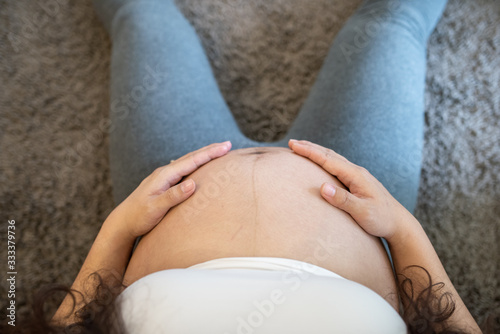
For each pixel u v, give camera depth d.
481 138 0.93
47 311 0.87
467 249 0.88
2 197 0.96
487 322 0.55
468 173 0.92
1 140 1.00
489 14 0.99
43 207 0.96
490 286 0.85
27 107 1.03
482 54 0.98
